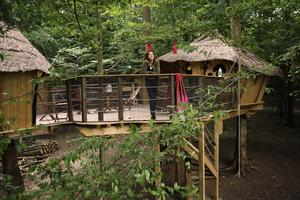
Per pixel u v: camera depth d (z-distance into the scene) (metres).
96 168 2.73
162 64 13.51
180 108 3.01
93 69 15.91
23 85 7.39
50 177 2.70
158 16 15.30
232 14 6.99
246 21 12.80
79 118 8.48
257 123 22.33
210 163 10.16
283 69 15.88
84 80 7.77
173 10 13.52
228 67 11.80
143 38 9.84
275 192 12.12
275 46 15.30
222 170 13.95
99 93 7.91
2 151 2.67
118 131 7.92
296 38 14.92
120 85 7.84
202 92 4.55
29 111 7.60
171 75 7.82
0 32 4.46
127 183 2.50
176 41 7.34
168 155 3.22
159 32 8.63
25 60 7.26
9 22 4.34
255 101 13.68
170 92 7.91
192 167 11.82
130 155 2.67
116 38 12.62
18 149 2.83
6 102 3.15
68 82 7.96
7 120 2.86
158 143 2.70
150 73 8.44
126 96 11.05
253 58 12.70
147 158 2.62
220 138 18.53
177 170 11.39
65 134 18.33
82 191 2.58
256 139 19.14
